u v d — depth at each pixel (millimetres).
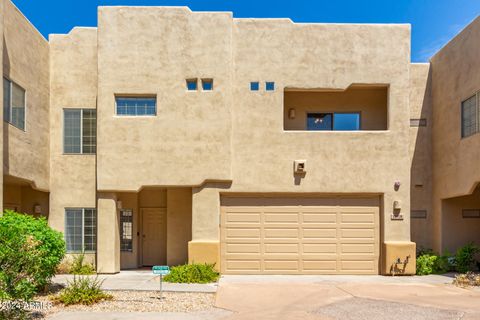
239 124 13977
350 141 14031
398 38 14211
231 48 13945
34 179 13359
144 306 9195
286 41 14117
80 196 14594
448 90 14680
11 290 7730
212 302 9656
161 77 13797
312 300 9859
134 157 13680
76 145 14711
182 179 13656
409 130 15195
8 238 8430
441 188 15031
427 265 14203
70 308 8953
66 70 14789
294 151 13961
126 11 13859
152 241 15836
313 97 15227
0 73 10992
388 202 13922
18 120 12438
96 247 14344
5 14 11641
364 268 14023
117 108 13938
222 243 13969
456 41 14211
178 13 13898
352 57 14148
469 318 8266
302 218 14117
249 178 13852
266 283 12078
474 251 14164
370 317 8359
